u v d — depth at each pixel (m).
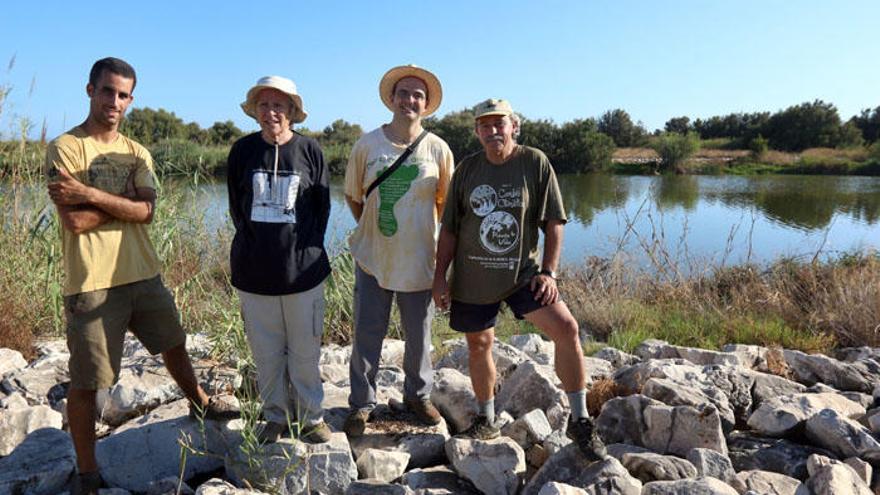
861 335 6.60
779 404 3.89
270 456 3.11
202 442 3.34
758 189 31.72
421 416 3.66
